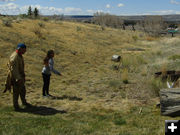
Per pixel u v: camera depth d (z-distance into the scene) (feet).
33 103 23.38
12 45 44.65
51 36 64.18
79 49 58.80
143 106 22.48
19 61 20.80
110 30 119.24
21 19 82.43
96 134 15.21
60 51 51.49
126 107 22.25
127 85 31.22
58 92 28.12
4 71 32.30
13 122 17.11
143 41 92.17
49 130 15.58
